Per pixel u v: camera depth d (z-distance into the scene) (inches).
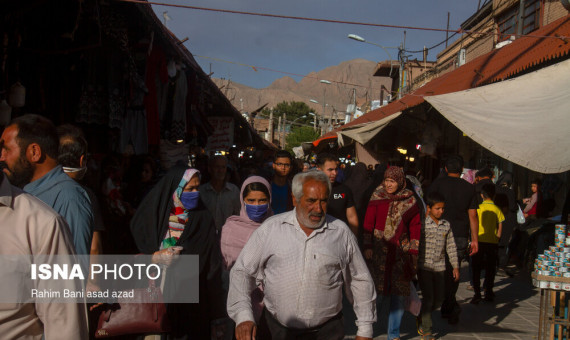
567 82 276.5
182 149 389.7
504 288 335.6
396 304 198.8
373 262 200.2
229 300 120.0
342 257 119.5
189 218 147.6
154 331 135.5
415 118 477.4
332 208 209.0
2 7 159.2
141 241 144.1
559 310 187.0
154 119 259.4
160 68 264.2
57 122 204.4
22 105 175.6
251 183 165.0
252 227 165.3
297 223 119.9
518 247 423.5
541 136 238.7
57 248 80.6
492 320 254.5
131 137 247.0
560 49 305.0
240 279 121.0
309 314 117.6
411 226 199.3
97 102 210.7
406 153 586.2
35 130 105.3
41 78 195.8
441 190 247.0
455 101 283.3
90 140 232.1
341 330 121.4
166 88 304.3
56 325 81.0
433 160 668.7
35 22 173.8
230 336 167.0
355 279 123.6
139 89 237.0
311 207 115.6
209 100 481.1
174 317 140.8
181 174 146.2
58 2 172.6
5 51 172.1
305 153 1346.0
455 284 232.8
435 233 209.6
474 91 289.9
